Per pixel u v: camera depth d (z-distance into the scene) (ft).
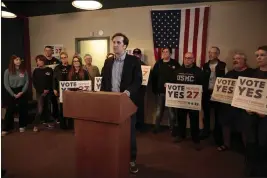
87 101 5.32
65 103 5.57
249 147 8.14
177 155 10.18
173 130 12.82
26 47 18.20
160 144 11.61
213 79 12.17
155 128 13.55
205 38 13.58
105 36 16.03
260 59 8.02
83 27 16.63
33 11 17.83
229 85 10.16
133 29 15.20
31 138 12.30
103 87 7.88
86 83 12.98
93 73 14.90
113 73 7.64
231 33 13.19
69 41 17.19
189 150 10.78
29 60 18.42
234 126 10.25
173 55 14.38
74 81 12.89
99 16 16.07
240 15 12.93
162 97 13.17
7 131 13.12
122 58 7.57
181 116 11.63
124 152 5.86
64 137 12.49
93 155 5.60
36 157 9.74
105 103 5.16
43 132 13.41
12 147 10.93
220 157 9.96
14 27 17.42
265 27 12.54
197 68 11.11
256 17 12.66
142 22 14.94
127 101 5.47
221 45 13.42
